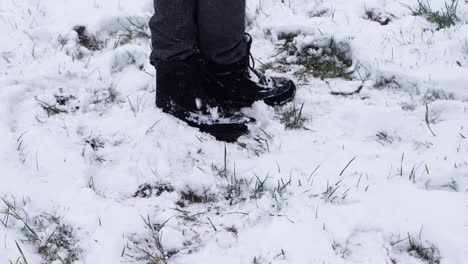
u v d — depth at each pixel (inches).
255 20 122.7
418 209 92.0
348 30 118.6
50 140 99.2
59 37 116.0
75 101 106.5
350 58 116.4
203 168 97.4
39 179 94.5
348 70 115.1
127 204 93.1
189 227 90.9
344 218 91.0
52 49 115.0
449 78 109.5
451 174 96.3
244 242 88.9
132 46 115.4
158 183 95.3
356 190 94.6
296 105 108.0
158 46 99.4
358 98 109.7
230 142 101.4
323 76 113.7
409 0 125.6
